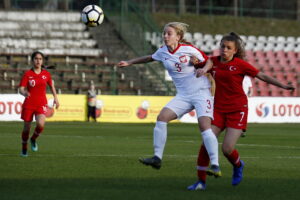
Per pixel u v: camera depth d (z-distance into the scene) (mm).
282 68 99938
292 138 48625
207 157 20234
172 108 21203
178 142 42312
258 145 40844
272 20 123625
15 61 83250
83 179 22250
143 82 85188
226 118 20719
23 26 94000
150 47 93562
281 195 19297
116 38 96250
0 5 101000
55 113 69062
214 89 21344
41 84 31250
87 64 86312
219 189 20422
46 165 26609
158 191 19625
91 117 71188
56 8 103625
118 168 25906
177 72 21469
